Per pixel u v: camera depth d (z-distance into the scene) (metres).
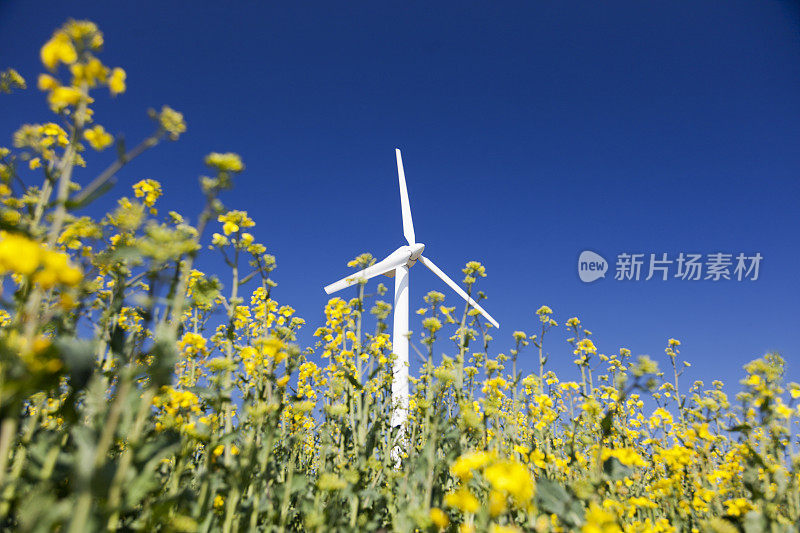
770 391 3.49
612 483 4.15
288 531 3.21
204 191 2.20
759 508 3.50
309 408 3.72
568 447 4.08
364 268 5.48
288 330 3.95
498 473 2.11
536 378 5.49
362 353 4.93
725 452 6.10
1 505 1.99
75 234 2.79
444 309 5.28
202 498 2.54
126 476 1.85
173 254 2.08
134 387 2.35
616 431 4.89
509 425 4.38
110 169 2.15
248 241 3.73
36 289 1.86
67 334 2.67
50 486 2.04
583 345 6.11
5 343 1.69
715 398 5.34
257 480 2.98
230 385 3.12
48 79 2.18
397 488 3.58
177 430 2.87
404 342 14.38
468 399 4.57
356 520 3.17
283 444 4.14
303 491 3.53
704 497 4.39
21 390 1.66
